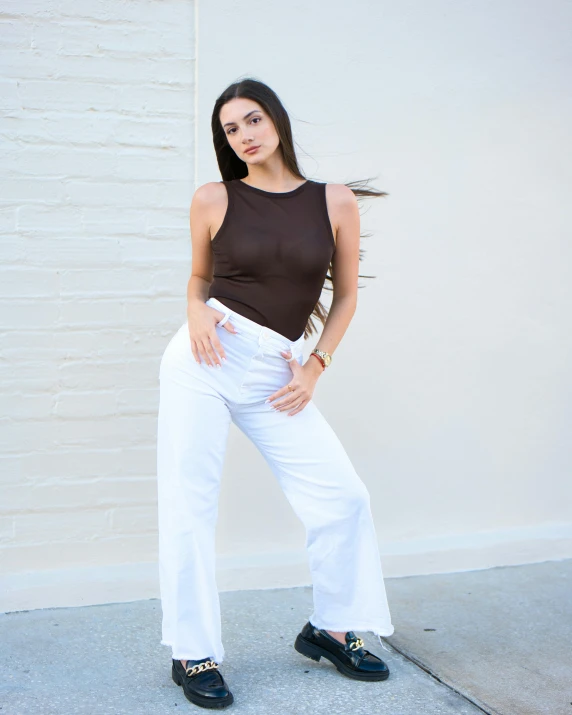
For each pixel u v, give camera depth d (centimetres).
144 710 223
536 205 345
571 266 352
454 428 344
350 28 319
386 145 326
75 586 301
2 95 291
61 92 295
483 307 343
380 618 241
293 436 238
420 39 327
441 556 341
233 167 254
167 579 233
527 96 340
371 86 323
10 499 298
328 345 244
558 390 355
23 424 298
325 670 252
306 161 318
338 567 242
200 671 230
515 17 337
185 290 308
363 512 240
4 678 242
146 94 302
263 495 324
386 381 334
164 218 306
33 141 294
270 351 232
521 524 355
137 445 308
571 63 344
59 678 243
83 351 302
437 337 338
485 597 316
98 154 299
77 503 304
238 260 230
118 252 303
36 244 296
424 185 332
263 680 244
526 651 268
